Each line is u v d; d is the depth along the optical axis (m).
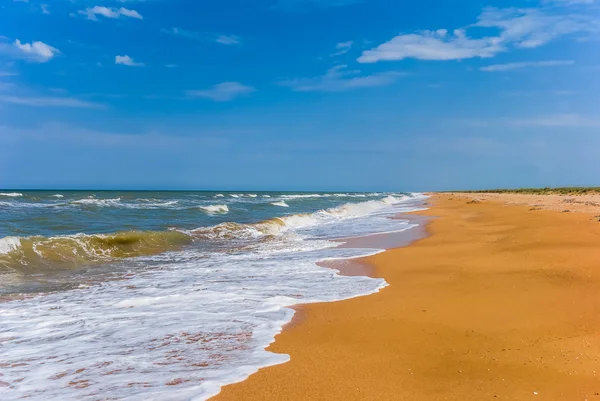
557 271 9.40
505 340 5.93
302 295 8.77
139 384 4.72
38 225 18.22
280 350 5.79
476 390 4.53
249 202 46.72
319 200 59.75
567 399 4.28
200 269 11.60
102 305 8.02
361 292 8.97
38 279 10.07
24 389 4.61
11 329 6.64
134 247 14.71
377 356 5.54
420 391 4.54
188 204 38.59
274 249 15.26
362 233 20.05
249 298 8.54
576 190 64.00
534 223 18.42
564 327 6.29
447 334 6.27
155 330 6.63
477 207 35.19
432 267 11.25
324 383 4.75
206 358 5.50
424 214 31.91
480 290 8.56
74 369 5.15
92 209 27.98
